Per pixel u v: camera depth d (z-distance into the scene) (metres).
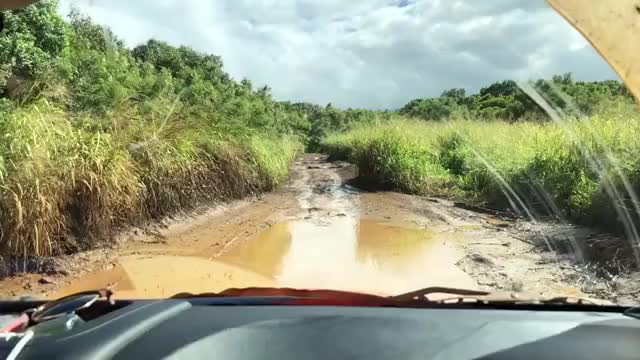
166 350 1.70
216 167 15.41
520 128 18.86
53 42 12.62
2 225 7.84
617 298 6.61
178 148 13.25
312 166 36.84
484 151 18.08
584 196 11.03
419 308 2.16
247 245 10.02
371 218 13.47
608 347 1.77
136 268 5.23
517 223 12.21
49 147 9.02
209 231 11.48
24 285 7.17
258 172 19.33
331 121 77.75
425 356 1.72
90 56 14.97
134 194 10.40
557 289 7.07
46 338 1.77
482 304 2.26
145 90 17.34
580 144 11.73
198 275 5.04
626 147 10.78
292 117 72.19
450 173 20.94
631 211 9.55
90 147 9.77
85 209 9.02
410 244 10.08
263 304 2.24
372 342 1.81
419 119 30.66
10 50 11.03
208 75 36.56
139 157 11.62
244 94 37.28
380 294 2.49
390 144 22.31
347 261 8.65
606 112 11.52
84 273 7.62
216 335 1.81
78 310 2.06
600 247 8.60
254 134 21.62
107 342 1.71
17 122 8.91
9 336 1.77
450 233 11.24
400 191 20.39
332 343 1.80
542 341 1.81
